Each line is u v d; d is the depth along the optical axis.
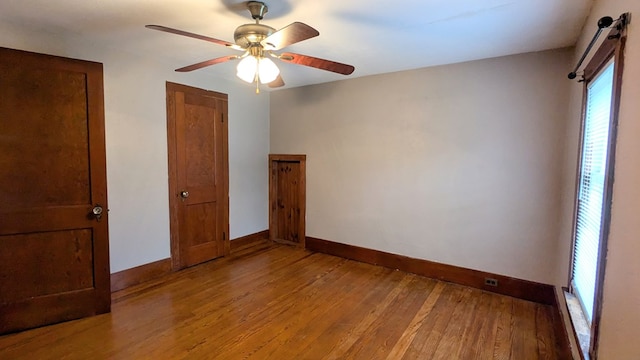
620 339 1.13
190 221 3.62
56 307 2.39
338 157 4.00
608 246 1.31
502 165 2.92
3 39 2.28
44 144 2.31
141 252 3.15
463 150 3.11
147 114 3.13
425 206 3.37
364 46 2.66
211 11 2.03
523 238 2.86
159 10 2.03
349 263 3.82
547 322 2.47
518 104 2.80
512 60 2.81
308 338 2.26
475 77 3.00
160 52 2.94
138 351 2.08
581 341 1.61
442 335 2.30
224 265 3.72
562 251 2.51
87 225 2.47
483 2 1.86
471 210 3.10
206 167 3.77
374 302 2.81
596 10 1.80
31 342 2.16
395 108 3.50
